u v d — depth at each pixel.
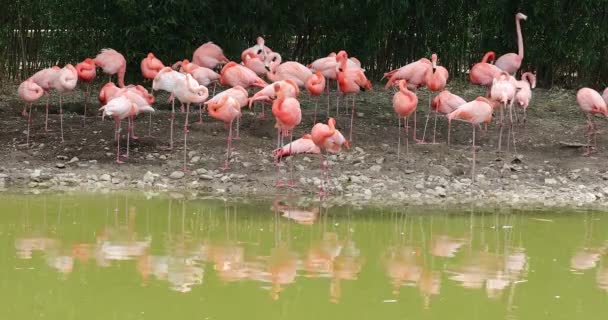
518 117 15.23
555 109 16.25
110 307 6.62
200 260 8.01
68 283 7.21
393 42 18.50
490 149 13.26
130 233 8.92
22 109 14.74
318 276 7.61
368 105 16.08
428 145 13.09
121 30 16.30
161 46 16.47
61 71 12.77
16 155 12.19
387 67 18.62
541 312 6.75
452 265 8.05
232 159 12.23
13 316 6.38
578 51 17.75
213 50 15.20
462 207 10.54
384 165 12.23
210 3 16.70
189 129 13.51
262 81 13.70
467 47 18.44
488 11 17.59
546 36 18.03
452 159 12.55
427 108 15.93
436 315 6.61
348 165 12.19
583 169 12.35
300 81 13.75
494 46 18.33
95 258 7.98
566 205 10.80
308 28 18.20
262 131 13.55
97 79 17.11
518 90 13.08
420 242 8.85
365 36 17.77
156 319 6.37
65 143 12.71
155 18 16.23
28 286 7.11
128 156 12.23
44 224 9.17
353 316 6.53
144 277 7.44
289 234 9.03
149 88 16.86
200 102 11.99
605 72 18.64
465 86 18.33
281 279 7.48
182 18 16.39
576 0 17.66
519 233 9.29
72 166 11.92
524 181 11.84
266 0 16.92
